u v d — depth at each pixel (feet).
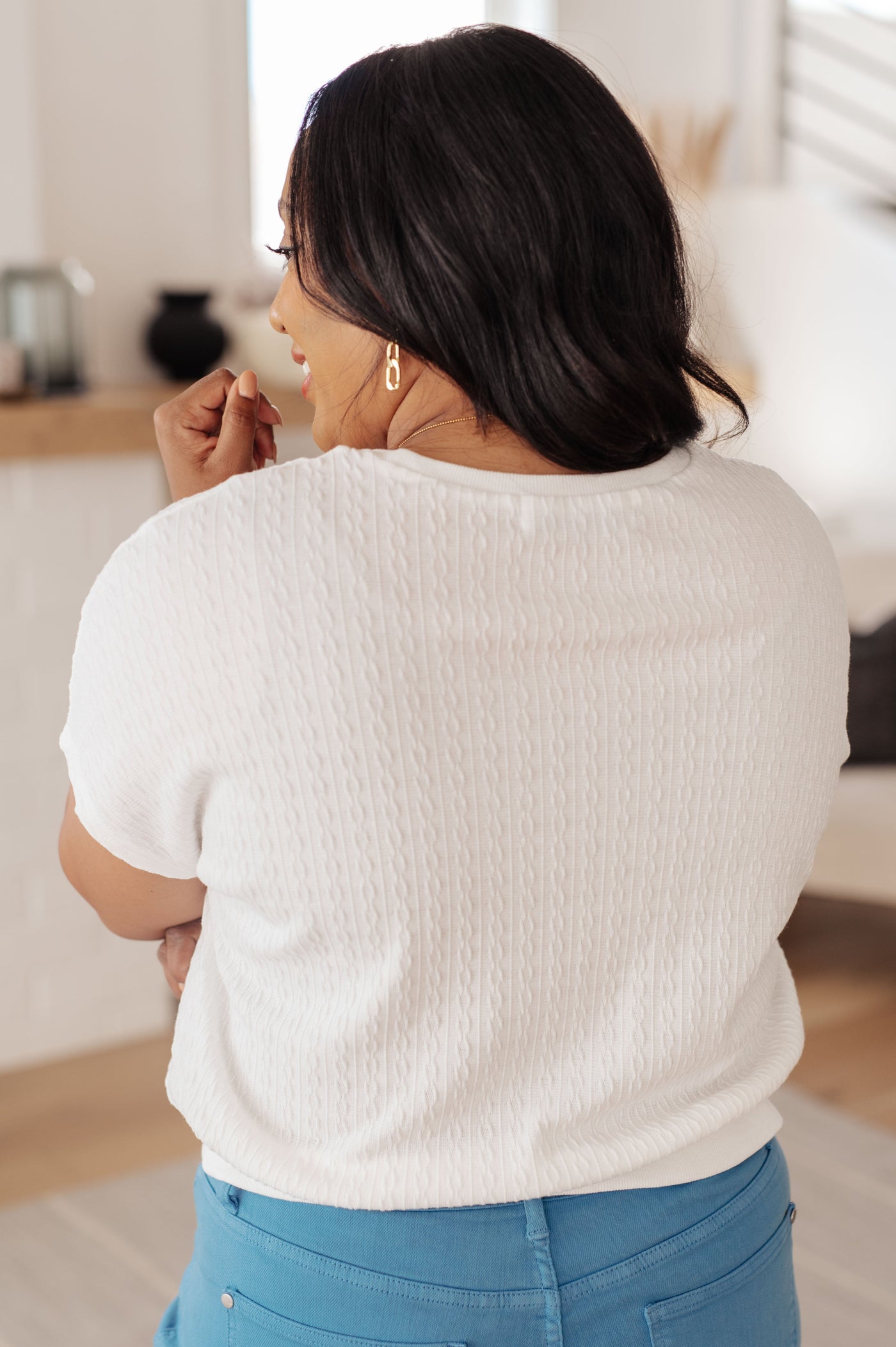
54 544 8.67
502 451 2.48
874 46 15.43
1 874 8.79
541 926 2.44
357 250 2.39
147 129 10.18
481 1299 2.54
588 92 2.47
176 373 10.17
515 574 2.36
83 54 9.77
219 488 2.35
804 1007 9.85
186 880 2.84
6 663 8.62
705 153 14.26
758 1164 2.89
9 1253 7.04
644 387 2.45
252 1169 2.52
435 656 2.31
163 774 2.40
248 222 10.85
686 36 14.25
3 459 8.20
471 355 2.38
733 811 2.56
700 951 2.58
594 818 2.44
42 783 8.86
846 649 2.78
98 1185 7.66
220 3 10.38
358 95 2.45
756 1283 2.79
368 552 2.30
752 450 14.73
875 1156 7.97
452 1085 2.44
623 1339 2.63
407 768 2.31
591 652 2.40
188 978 2.75
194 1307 2.85
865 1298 6.73
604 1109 2.54
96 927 9.19
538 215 2.36
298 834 2.33
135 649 2.33
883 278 15.30
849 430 15.49
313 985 2.48
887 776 10.10
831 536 15.02
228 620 2.27
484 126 2.37
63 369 9.05
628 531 2.45
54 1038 9.11
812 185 15.47
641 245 2.46
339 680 2.27
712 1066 2.69
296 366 9.98
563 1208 2.59
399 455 2.38
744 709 2.54
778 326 14.79
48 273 8.95
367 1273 2.55
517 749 2.37
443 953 2.40
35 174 9.09
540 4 12.91
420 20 11.80
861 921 11.40
